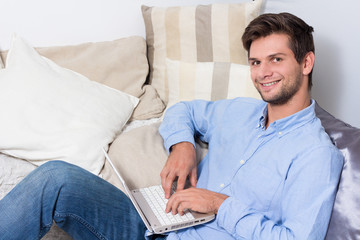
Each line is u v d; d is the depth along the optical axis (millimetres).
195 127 1555
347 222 1041
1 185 1468
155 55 2078
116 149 1582
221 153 1376
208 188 1320
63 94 1707
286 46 1138
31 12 1959
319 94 1825
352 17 1572
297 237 1025
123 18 2123
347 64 1626
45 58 1847
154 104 1997
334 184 1073
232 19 1916
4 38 1957
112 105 1812
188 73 1850
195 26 1960
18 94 1615
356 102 1604
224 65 1797
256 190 1194
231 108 1471
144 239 1279
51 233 1379
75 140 1565
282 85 1158
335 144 1198
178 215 1184
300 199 1065
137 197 1268
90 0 2035
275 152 1188
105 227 1201
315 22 1794
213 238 1191
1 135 1518
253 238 1088
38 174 1127
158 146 1579
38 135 1541
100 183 1213
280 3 2029
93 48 1986
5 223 1070
